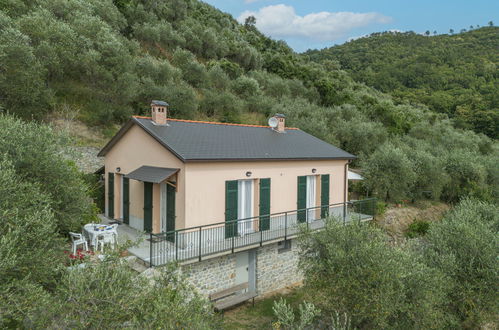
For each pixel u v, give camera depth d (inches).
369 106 1656.0
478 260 366.0
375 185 795.4
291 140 630.5
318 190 585.6
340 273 305.3
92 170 730.8
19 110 711.1
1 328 199.9
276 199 513.0
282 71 1973.4
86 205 380.2
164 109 506.0
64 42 858.8
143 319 203.0
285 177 525.3
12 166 282.2
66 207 348.2
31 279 226.4
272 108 1293.1
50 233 275.6
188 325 208.8
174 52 1508.4
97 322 188.7
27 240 236.5
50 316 192.7
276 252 498.3
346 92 1927.9
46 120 786.2
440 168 892.0
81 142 774.5
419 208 847.7
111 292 198.2
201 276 406.3
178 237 417.4
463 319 366.9
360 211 618.5
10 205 245.9
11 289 210.4
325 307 333.4
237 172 462.0
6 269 202.8
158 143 454.6
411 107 2285.9
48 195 294.2
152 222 468.4
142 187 493.0
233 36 2135.8
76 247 401.7
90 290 200.8
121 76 918.4
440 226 429.4
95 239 401.4
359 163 983.6
